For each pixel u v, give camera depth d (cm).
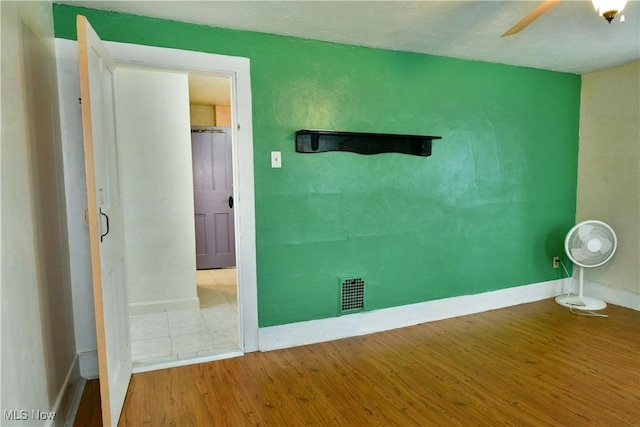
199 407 210
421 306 332
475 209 350
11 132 149
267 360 264
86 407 211
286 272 283
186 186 360
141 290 355
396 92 308
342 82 289
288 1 215
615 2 165
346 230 300
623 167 360
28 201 165
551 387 228
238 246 270
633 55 322
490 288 364
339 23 248
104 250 183
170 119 350
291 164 278
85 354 239
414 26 254
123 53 230
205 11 228
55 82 218
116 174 221
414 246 326
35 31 186
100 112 189
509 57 327
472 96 339
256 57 263
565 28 259
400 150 312
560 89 380
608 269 378
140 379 239
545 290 394
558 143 385
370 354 273
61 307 208
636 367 251
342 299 302
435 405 211
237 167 263
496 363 258
